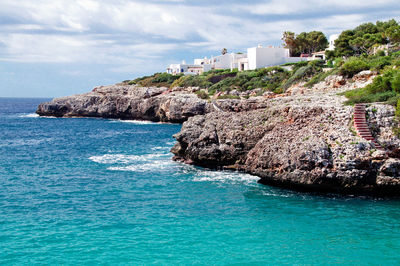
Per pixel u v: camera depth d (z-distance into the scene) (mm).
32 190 28078
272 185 29375
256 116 35656
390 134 27922
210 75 104625
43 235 19141
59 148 50250
